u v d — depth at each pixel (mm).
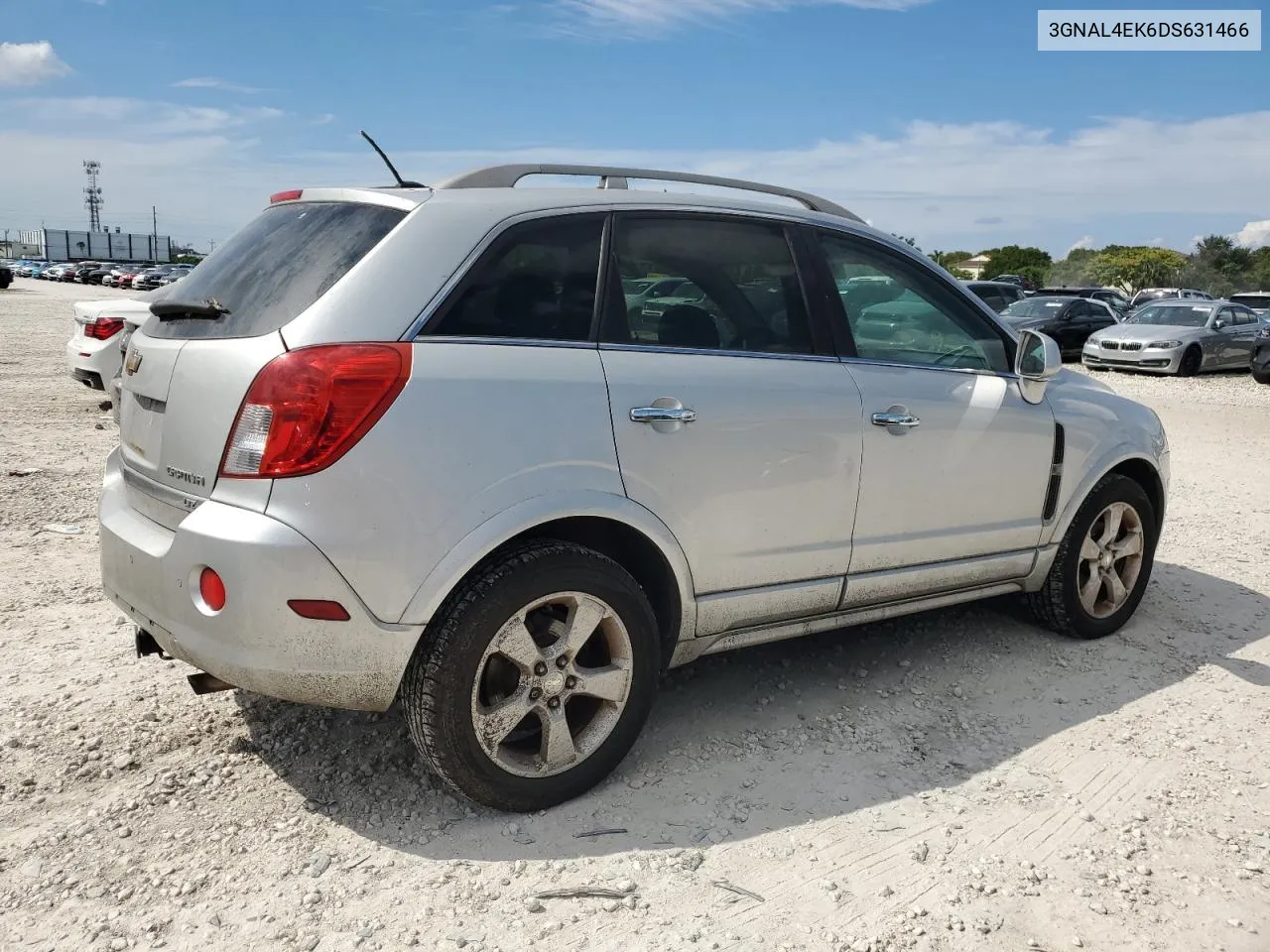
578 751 2957
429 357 2652
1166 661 4246
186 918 2402
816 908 2508
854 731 3500
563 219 3006
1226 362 19391
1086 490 4234
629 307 3064
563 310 2936
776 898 2543
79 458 7699
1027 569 4168
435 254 2752
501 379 2738
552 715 2875
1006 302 24656
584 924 2420
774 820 2910
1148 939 2434
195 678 2877
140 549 2799
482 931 2387
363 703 2676
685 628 3201
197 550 2584
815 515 3383
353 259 2723
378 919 2418
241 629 2541
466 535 2652
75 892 2484
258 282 2842
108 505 3125
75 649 4000
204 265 3178
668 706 3652
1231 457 9844
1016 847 2811
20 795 2902
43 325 22781
